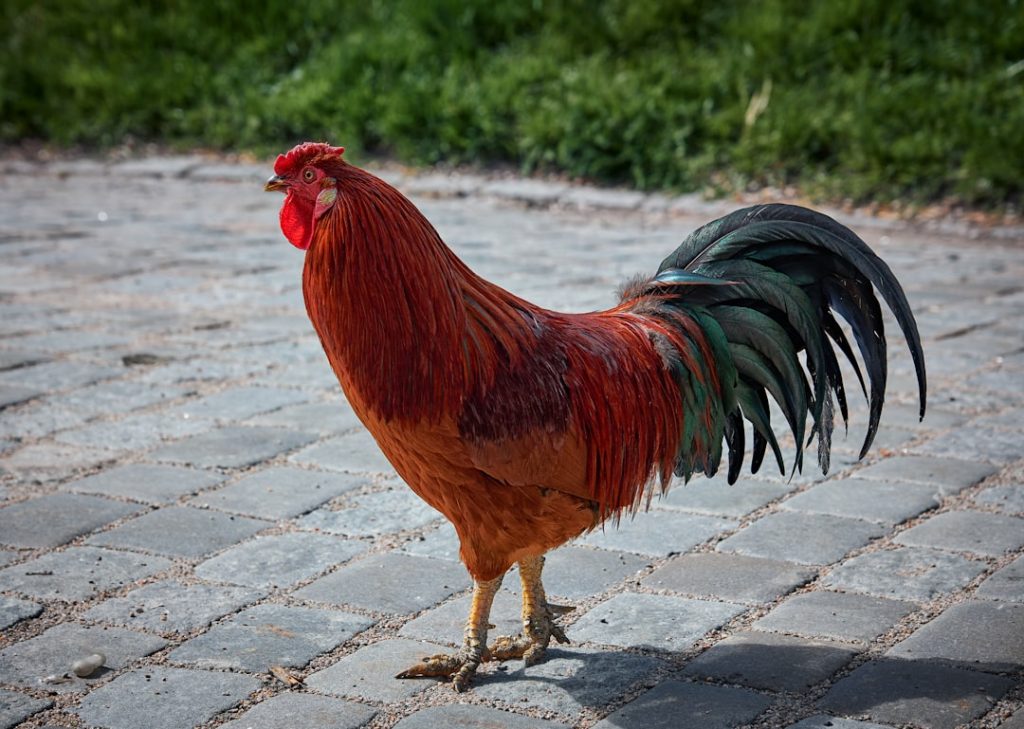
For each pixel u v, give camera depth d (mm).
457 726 3977
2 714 4023
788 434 6629
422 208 13062
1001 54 14203
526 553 4242
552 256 10633
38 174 14898
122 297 9398
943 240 11531
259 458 6301
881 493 5812
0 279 9875
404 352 3824
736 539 5367
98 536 5402
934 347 8062
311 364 7863
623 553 5270
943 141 12938
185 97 16297
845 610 4691
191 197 13547
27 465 6180
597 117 14133
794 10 15547
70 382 7441
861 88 13961
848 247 4184
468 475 4008
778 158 13414
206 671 4312
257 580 5012
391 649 4484
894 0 14984
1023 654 4316
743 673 4258
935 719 3926
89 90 16578
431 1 16688
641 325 4379
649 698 4129
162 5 18047
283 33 16969
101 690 4180
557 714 4051
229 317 8891
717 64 14867
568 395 4078
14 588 4906
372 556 5250
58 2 18234
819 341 4340
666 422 4336
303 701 4125
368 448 6465
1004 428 6602
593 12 16188
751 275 4352
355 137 15039
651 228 12047
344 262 3795
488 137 14477
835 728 3893
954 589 4836
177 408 7031
